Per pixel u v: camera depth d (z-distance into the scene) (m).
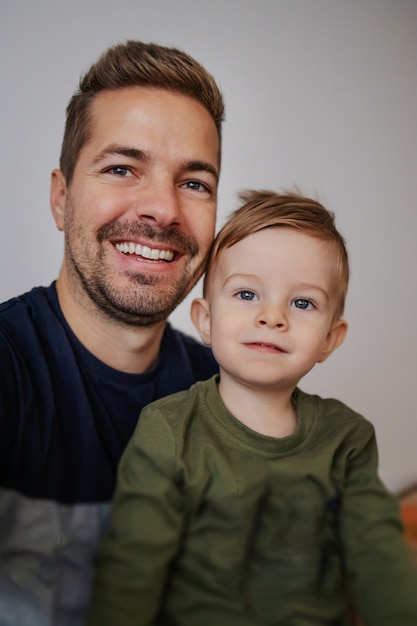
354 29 1.63
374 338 1.57
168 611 0.91
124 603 0.87
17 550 1.02
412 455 1.47
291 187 1.56
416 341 1.58
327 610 0.95
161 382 1.23
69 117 1.25
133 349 1.19
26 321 1.16
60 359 1.14
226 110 1.55
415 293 1.61
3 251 1.48
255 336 1.00
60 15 1.49
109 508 1.04
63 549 1.02
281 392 1.05
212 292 1.09
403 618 0.88
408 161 1.64
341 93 1.62
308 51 1.61
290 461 1.00
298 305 1.04
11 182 1.48
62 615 0.96
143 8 1.53
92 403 1.14
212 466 0.97
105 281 1.16
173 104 1.17
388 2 1.64
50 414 1.08
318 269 1.05
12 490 1.06
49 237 1.50
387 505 1.00
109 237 1.15
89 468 1.10
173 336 1.34
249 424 1.04
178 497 0.94
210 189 1.21
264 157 1.57
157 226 1.13
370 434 1.10
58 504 1.07
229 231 1.11
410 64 1.65
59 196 1.29
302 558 0.98
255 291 1.04
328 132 1.60
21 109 1.47
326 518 1.00
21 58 1.47
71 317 1.19
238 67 1.56
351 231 1.58
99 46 1.49
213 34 1.56
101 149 1.15
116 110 1.16
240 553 0.95
